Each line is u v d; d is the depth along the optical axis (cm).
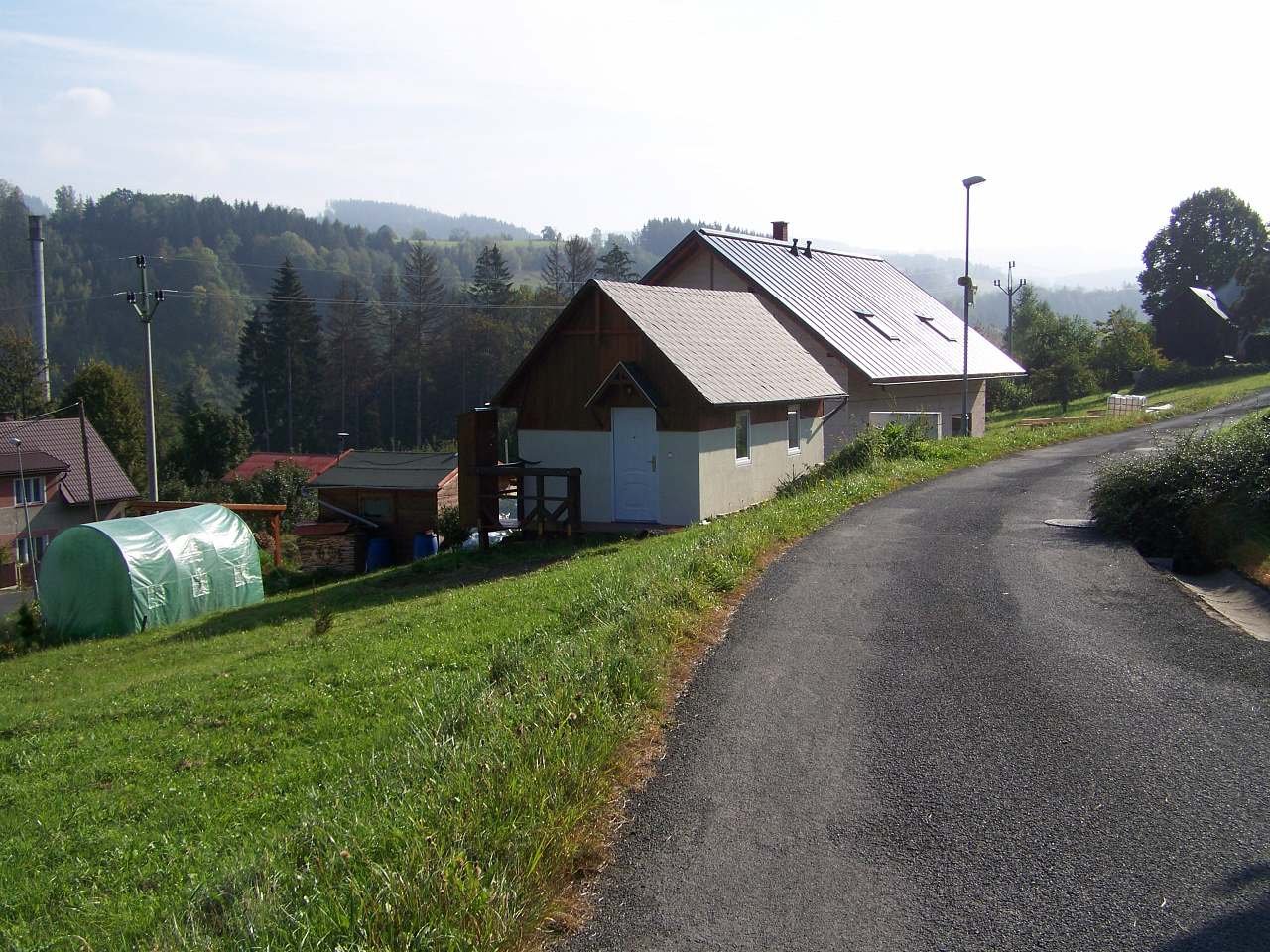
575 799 599
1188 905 497
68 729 1135
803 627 1020
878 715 767
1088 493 1833
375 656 1214
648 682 812
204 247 14100
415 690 1032
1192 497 1359
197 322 12262
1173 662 876
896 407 3556
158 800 845
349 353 8675
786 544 1461
